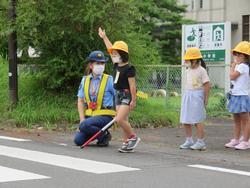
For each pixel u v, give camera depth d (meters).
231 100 11.79
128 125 11.17
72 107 16.78
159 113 17.33
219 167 9.66
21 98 17.25
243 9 48.53
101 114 12.03
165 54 44.78
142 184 7.98
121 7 16.72
